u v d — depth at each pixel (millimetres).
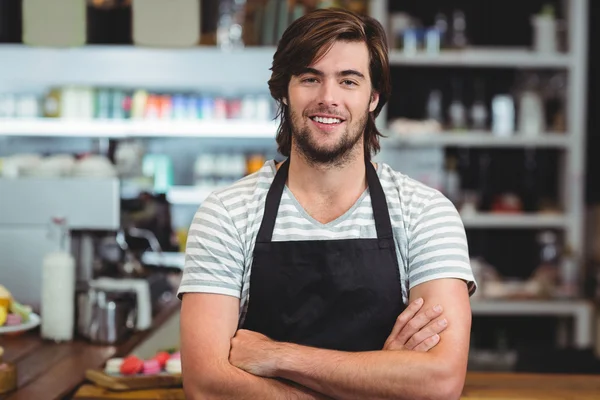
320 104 2004
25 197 3758
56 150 5605
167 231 4301
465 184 5934
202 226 2109
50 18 3791
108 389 2494
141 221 4188
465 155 5926
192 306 2076
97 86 5438
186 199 5652
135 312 3207
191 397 2029
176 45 3752
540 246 5723
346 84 2020
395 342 2047
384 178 2158
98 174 3797
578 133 5543
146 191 4215
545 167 5910
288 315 2090
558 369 3791
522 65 5570
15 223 3773
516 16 5926
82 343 3076
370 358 1969
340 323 2084
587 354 3824
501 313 5477
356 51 2014
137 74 5355
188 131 5422
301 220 2100
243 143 5809
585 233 5789
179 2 3740
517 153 5910
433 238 2078
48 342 3090
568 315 5621
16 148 5617
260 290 2088
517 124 5664
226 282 2088
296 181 2117
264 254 2086
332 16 2020
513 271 5973
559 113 5664
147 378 2502
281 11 5281
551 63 5531
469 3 5938
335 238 2090
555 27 5562
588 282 5578
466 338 2016
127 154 4582
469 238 5969
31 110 5391
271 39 5324
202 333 2045
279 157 5770
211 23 4750
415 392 1950
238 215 2113
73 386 2504
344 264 2074
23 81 5352
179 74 5359
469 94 5867
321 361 1980
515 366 3822
